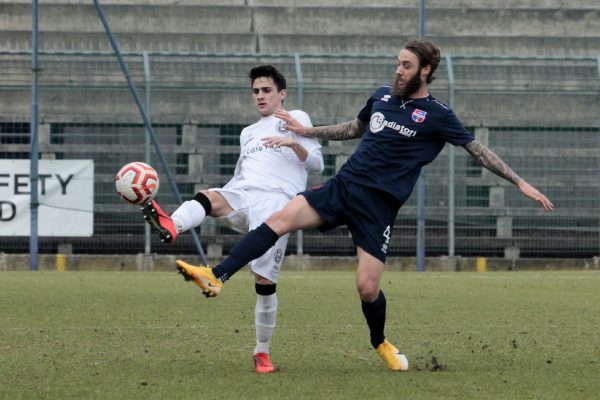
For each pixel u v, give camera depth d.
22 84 75.12
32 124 68.31
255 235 23.02
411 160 23.73
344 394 20.41
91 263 70.94
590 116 76.38
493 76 75.38
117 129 73.56
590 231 75.00
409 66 23.55
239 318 34.84
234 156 74.38
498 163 23.44
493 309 38.72
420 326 32.94
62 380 21.92
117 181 23.08
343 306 39.12
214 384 21.55
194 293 45.03
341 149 74.56
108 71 74.81
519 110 76.12
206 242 72.75
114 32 81.50
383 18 85.44
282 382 21.86
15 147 72.69
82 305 39.12
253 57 73.75
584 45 83.69
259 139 26.30
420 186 70.62
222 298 42.66
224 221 25.88
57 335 29.80
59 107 74.56
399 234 74.06
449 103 74.25
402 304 40.44
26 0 85.44
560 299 43.19
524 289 48.50
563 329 32.25
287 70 74.94
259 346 23.80
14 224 71.19
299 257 71.50
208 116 74.25
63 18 84.19
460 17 86.12
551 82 75.44
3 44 81.19
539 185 75.25
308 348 27.61
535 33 86.62
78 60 73.94
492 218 74.44
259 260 23.88
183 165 73.94
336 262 71.38
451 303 41.00
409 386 21.39
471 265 72.94
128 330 31.16
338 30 85.19
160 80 74.00
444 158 73.94
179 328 31.75
